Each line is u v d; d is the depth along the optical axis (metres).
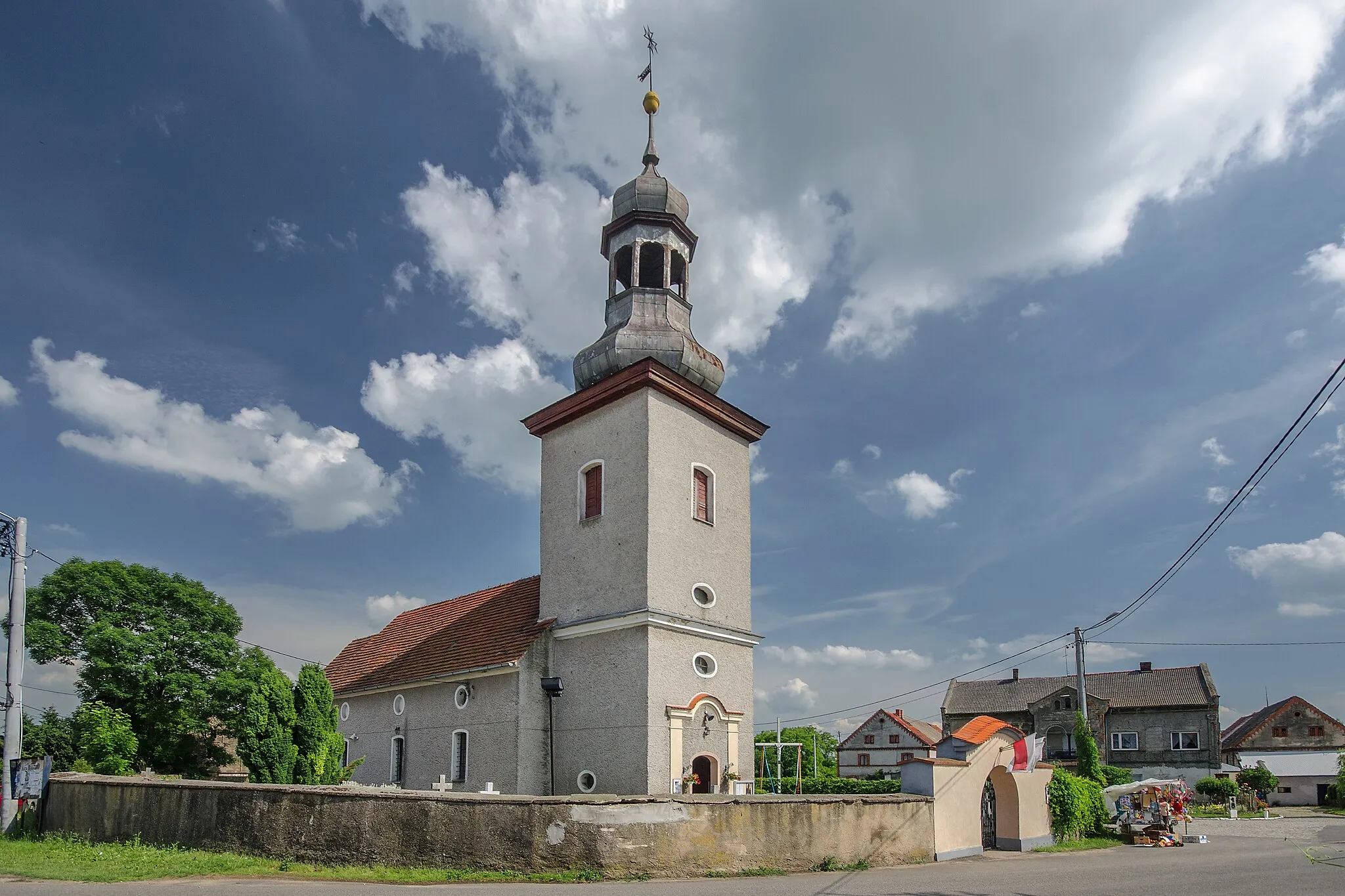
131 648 34.88
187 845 17.62
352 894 13.08
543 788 23.25
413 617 36.00
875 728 68.94
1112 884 15.63
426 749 26.70
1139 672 66.75
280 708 22.86
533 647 23.91
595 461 24.88
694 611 23.45
